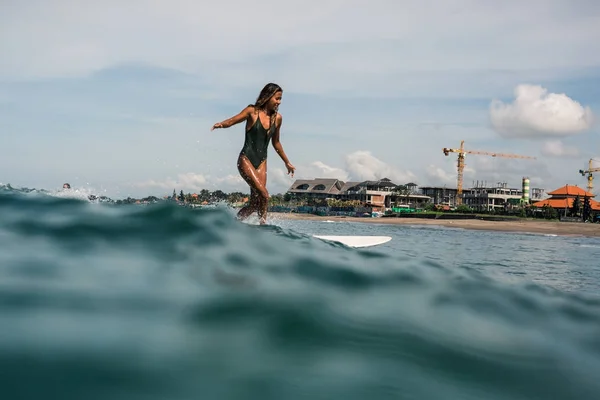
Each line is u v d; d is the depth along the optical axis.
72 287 3.16
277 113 8.93
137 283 3.38
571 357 3.02
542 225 66.75
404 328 3.11
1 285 3.07
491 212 100.31
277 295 3.44
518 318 3.77
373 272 4.63
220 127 8.48
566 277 11.16
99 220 5.13
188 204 7.18
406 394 2.22
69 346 2.31
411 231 43.12
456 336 3.10
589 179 152.25
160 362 2.25
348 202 128.75
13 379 1.96
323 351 2.60
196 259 4.17
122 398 1.91
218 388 2.07
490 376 2.57
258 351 2.49
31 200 5.77
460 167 151.62
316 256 5.00
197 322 2.79
